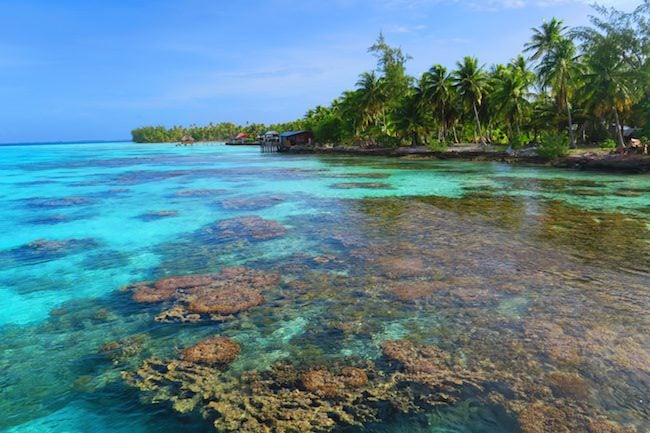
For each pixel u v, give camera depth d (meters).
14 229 14.18
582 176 26.38
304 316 7.10
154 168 40.41
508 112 42.81
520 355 5.62
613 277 8.54
